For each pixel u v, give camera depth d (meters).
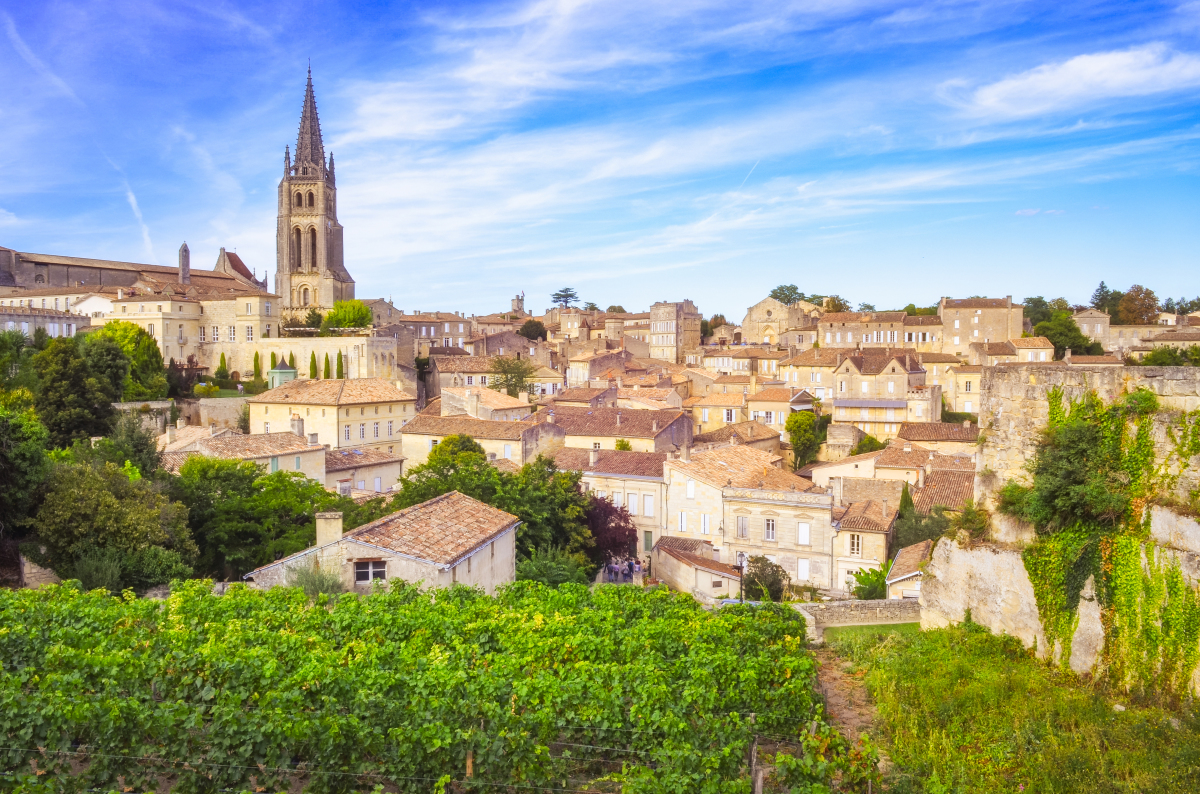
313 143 154.12
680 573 52.25
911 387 99.94
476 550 35.09
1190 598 20.02
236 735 18.33
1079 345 123.81
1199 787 16.41
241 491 49.75
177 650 22.70
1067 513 23.20
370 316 136.50
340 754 18.50
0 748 17.89
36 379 67.81
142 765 18.12
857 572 48.78
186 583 31.56
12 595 28.52
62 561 38.56
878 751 19.62
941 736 19.92
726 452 68.06
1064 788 17.17
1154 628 20.95
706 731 19.88
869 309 198.75
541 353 154.25
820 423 102.00
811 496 53.56
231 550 45.44
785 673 22.47
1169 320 149.50
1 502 39.50
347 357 110.56
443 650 23.52
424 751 18.55
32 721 17.92
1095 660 22.23
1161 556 20.86
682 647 25.17
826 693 24.30
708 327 191.25
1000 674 22.53
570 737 20.12
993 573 25.33
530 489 50.22
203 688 20.70
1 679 20.17
